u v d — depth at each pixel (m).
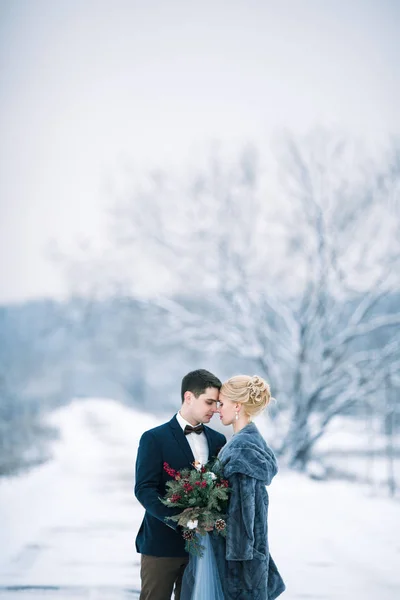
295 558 10.38
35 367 52.41
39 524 13.02
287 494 17.11
